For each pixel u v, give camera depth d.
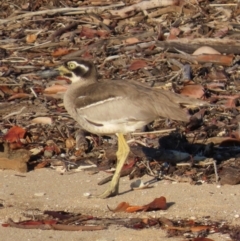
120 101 12.76
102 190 13.01
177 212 12.08
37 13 20.23
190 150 14.41
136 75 17.34
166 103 12.68
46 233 11.47
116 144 14.60
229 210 12.10
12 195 12.87
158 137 14.75
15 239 11.28
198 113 15.30
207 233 11.35
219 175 13.38
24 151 14.16
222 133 14.90
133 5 20.05
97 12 20.16
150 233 11.39
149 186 13.08
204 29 18.95
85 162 14.16
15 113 15.95
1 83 17.28
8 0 21.08
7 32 19.81
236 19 19.42
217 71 17.19
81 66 13.22
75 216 12.05
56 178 13.55
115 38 18.88
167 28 19.23
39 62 18.28
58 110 16.05
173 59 17.75
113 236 11.30
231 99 15.98
